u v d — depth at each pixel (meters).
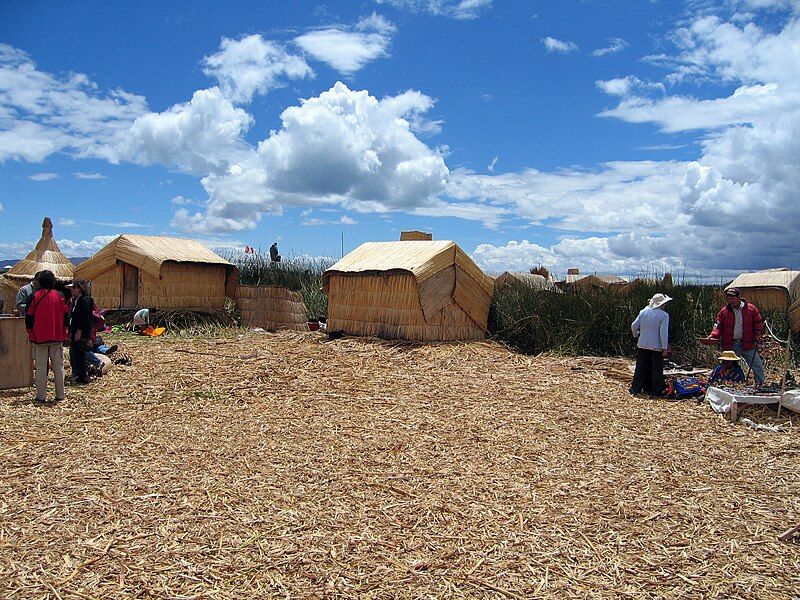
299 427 7.27
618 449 6.74
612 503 5.34
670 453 6.66
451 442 6.82
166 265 15.47
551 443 6.87
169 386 9.00
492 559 4.40
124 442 6.62
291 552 4.43
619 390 9.34
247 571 4.19
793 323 12.47
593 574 4.25
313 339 13.28
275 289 15.51
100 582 4.02
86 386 8.97
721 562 4.43
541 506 5.25
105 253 15.74
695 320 12.44
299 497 5.32
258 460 6.17
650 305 9.30
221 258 16.81
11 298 16.16
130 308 15.47
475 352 11.77
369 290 13.17
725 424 7.76
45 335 8.01
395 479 5.76
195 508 5.06
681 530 4.89
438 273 12.59
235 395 8.62
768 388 8.46
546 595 4.01
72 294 9.20
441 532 4.77
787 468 6.25
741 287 18.16
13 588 3.92
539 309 13.34
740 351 9.62
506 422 7.58
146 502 5.15
